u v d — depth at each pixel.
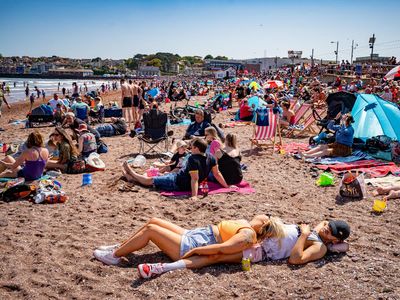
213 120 17.84
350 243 4.88
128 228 5.42
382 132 9.58
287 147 11.11
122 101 15.48
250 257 4.27
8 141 13.09
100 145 10.53
